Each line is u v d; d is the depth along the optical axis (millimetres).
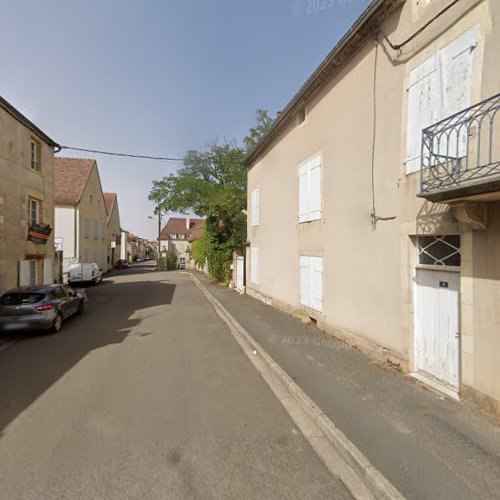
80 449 3447
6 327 7848
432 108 4738
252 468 3156
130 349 7098
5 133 11156
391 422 3846
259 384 5211
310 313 8914
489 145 3529
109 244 36625
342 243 7172
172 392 4891
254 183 14688
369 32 6164
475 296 4000
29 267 12656
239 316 10258
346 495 2816
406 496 2727
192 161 25922
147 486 2896
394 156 5488
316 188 8453
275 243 11766
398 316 5414
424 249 5051
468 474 2980
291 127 10234
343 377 5207
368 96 6230
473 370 4055
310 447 3520
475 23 4082
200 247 30031
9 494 2801
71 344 7512
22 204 12242
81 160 28094
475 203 3775
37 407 4410
